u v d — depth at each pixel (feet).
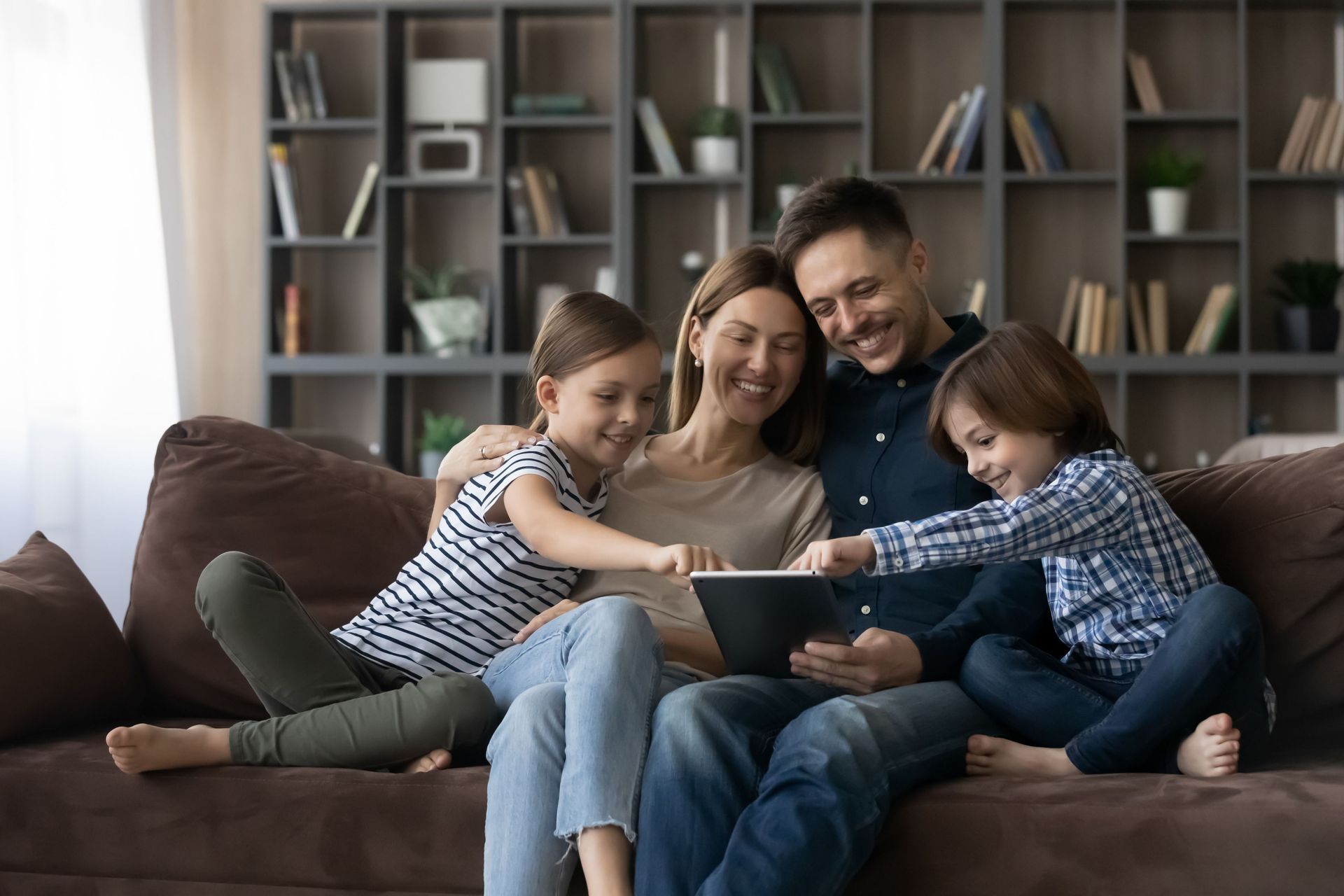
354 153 16.56
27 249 12.18
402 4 15.70
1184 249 15.66
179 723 5.90
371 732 4.86
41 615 5.61
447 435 15.65
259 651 5.06
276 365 15.69
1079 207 15.78
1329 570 5.26
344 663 5.21
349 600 6.19
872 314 5.80
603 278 16.03
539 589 5.63
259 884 4.74
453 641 5.51
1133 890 4.14
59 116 12.70
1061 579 5.21
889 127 15.97
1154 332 15.25
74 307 12.91
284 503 6.35
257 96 16.26
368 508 6.39
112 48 13.75
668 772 4.32
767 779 4.27
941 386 5.40
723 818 4.27
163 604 6.18
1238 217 15.55
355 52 16.55
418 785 4.66
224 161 16.28
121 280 13.73
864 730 4.33
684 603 5.65
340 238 15.65
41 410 12.31
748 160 15.30
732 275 5.86
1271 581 5.32
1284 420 15.61
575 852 4.38
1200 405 15.71
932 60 15.93
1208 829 4.12
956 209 15.89
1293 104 15.57
